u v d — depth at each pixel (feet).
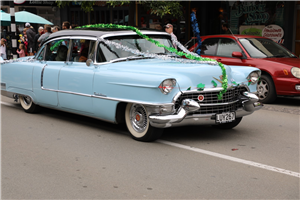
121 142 19.54
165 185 13.88
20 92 26.73
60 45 23.95
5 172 15.44
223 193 13.14
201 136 20.70
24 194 13.23
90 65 21.43
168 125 17.83
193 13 29.84
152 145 18.95
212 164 16.12
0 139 20.49
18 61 27.17
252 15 52.42
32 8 72.23
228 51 32.89
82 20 71.36
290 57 32.35
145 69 19.22
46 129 22.57
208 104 18.38
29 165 16.26
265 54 31.94
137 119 19.47
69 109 23.12
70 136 20.92
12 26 46.78
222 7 56.13
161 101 17.66
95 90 20.74
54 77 23.50
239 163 16.25
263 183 14.03
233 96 19.76
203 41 35.01
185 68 18.54
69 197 12.92
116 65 20.51
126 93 19.04
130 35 22.17
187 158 16.92
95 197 12.89
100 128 22.65
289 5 48.85
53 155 17.61
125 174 15.03
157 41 22.26
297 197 12.81
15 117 25.96
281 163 16.28
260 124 23.80
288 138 20.45
